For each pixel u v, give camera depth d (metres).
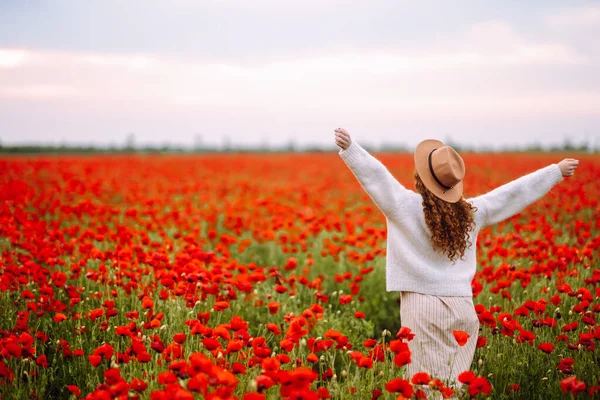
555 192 11.77
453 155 3.96
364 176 3.94
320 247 8.35
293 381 2.87
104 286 5.70
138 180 18.22
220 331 3.50
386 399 3.44
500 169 22.08
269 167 25.03
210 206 10.91
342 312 6.09
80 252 6.30
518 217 9.97
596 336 3.82
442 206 3.91
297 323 3.68
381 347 3.93
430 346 3.84
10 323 4.80
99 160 27.58
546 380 4.00
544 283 5.75
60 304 4.86
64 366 4.19
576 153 39.88
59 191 12.73
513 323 3.99
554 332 4.81
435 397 3.49
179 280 4.87
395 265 4.04
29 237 6.93
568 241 8.28
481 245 7.34
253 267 5.68
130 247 6.57
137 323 4.57
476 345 4.05
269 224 9.07
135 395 3.08
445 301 3.90
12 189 11.10
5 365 3.61
